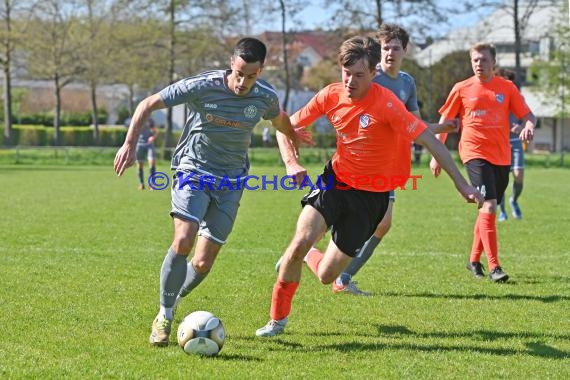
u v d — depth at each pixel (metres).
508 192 29.97
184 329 7.43
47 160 52.16
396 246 15.29
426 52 78.12
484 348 7.80
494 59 11.88
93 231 16.89
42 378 6.60
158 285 10.85
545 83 66.06
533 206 24.20
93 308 9.32
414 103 10.84
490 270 11.70
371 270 12.52
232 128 8.02
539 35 72.81
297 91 80.69
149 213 20.80
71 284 10.79
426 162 51.00
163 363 7.11
